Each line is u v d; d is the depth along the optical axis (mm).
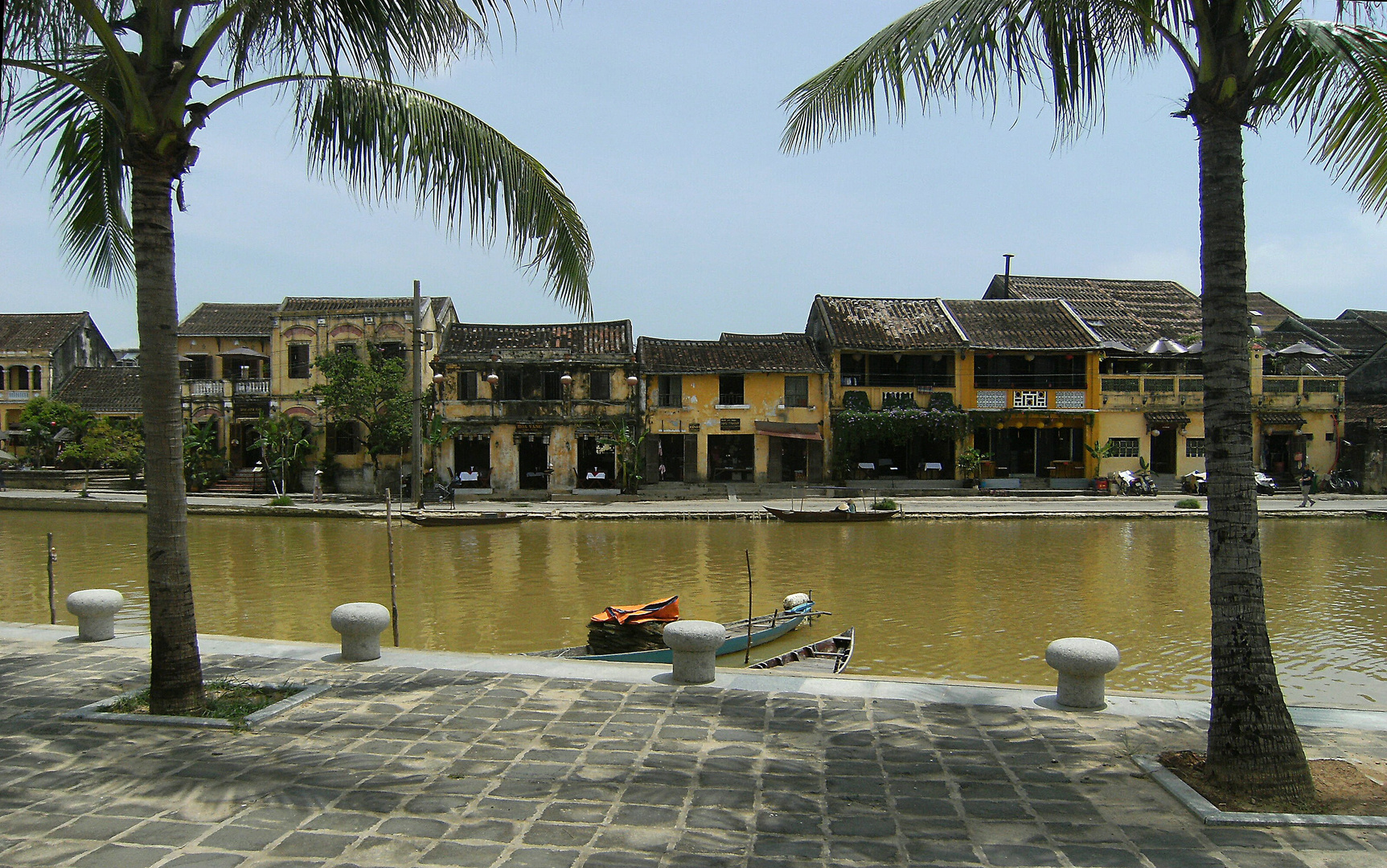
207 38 6410
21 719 6414
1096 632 13344
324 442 36500
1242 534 5238
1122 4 5715
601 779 5324
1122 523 28359
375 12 6762
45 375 45469
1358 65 5629
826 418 37031
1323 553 21672
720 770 5477
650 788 5180
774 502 33250
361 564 19906
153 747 5836
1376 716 6691
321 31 6703
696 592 16734
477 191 7824
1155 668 11422
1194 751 5801
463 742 5953
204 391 38344
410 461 36031
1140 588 16938
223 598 15945
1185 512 29422
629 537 25016
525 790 5141
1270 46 5539
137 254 6383
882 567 19609
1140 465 37281
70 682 7418
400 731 6160
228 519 29469
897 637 13062
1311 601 15703
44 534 25203
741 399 36812
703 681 7398
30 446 41281
